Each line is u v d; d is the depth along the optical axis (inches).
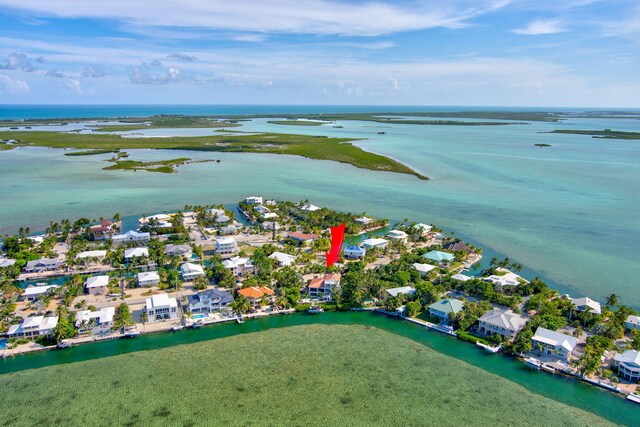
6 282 4448.8
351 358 3489.2
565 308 4148.6
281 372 3280.0
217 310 4178.2
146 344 3644.2
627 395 3063.5
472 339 3750.0
